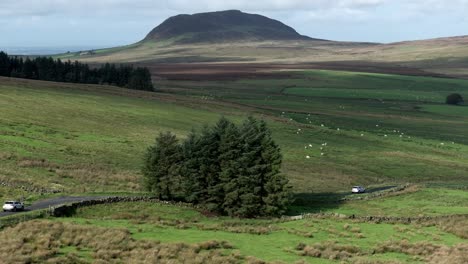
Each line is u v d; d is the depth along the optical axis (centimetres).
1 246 3866
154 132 11669
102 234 4422
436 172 10838
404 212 6875
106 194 6462
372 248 4850
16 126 10038
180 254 4122
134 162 8994
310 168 10219
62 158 8412
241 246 4638
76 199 5931
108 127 11506
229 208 6600
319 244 4797
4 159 7669
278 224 5841
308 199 7588
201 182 6719
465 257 4597
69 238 4238
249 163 6669
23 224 4497
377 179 9912
